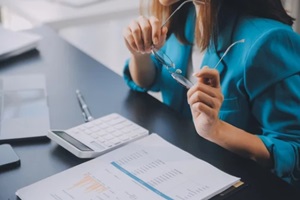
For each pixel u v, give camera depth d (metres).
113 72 1.21
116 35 2.12
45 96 1.05
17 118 0.95
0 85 1.10
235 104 1.00
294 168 0.87
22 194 0.72
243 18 1.02
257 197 0.73
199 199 0.71
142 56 1.12
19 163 0.81
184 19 1.16
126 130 0.91
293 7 1.44
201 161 0.81
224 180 0.76
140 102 1.05
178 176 0.76
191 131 0.93
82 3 2.01
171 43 1.20
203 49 1.06
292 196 0.74
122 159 0.81
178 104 1.16
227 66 1.01
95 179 0.76
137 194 0.72
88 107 1.02
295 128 0.91
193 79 1.05
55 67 1.22
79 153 0.82
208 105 0.79
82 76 1.17
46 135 0.89
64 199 0.71
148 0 1.17
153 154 0.83
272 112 0.93
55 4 2.01
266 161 0.87
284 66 0.94
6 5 2.04
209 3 1.00
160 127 0.95
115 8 1.97
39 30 1.50
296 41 0.96
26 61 1.26
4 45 1.30
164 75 1.18
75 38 2.08
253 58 0.94
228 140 0.85
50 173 0.79
